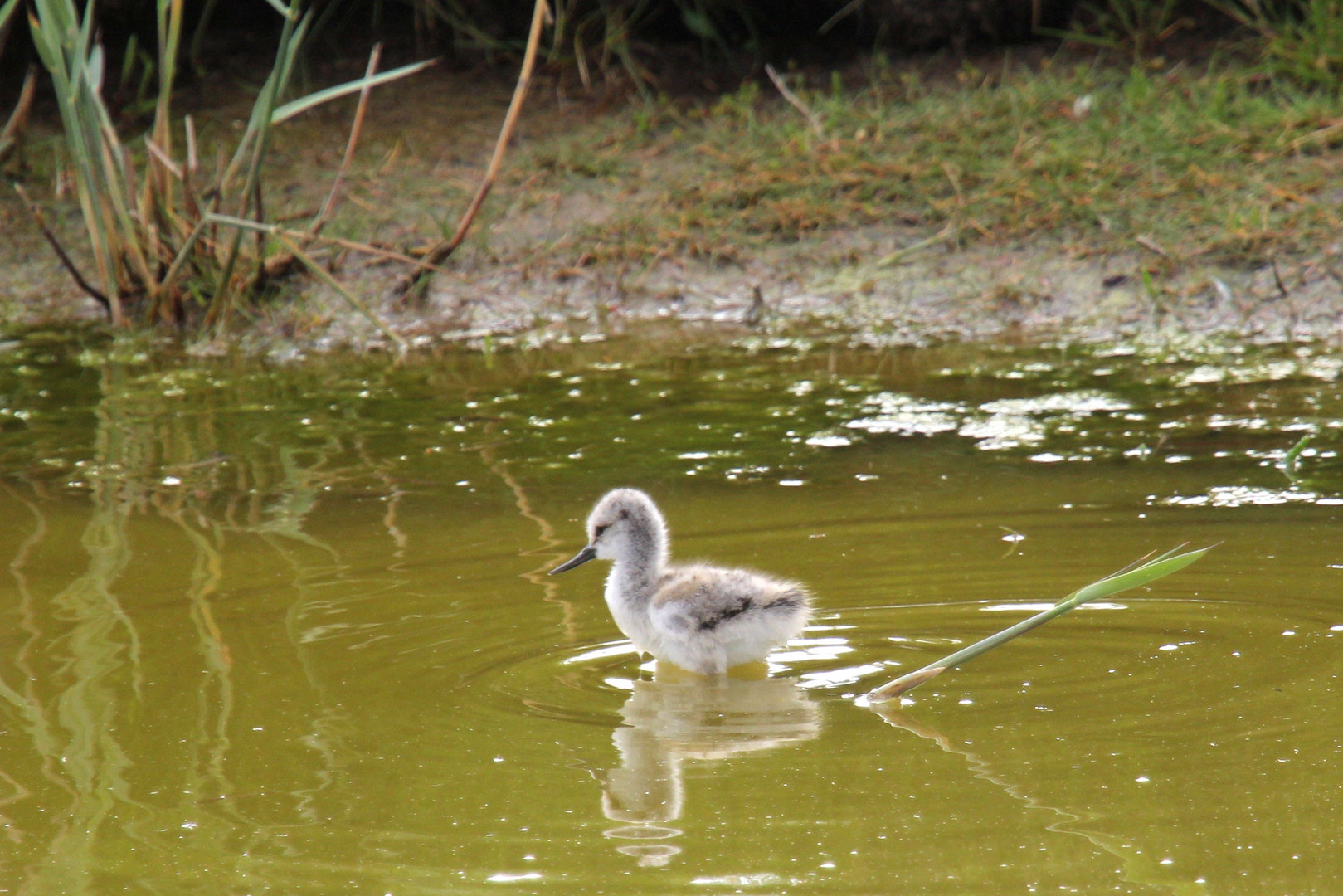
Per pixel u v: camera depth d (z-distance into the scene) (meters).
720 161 19.48
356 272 18.12
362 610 9.32
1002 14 21.19
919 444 12.62
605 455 12.69
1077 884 5.96
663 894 5.97
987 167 18.42
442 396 14.83
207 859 6.36
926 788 6.83
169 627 9.06
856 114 19.98
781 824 6.54
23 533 11.01
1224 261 16.45
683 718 7.79
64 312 18.44
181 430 13.84
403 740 7.49
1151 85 19.45
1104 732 7.33
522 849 6.39
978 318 16.55
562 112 21.22
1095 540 10.07
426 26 23.27
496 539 10.62
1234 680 7.84
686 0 22.58
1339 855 6.12
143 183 19.39
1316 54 19.05
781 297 17.44
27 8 17.45
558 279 18.09
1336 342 15.04
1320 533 10.01
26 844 6.53
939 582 9.46
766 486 11.65
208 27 23.55
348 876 6.20
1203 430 12.55
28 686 8.20
